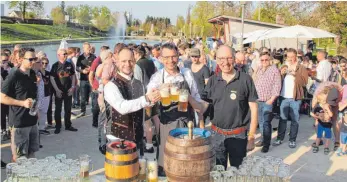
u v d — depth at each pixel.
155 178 2.67
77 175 2.61
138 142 3.16
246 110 3.59
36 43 42.91
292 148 6.29
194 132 2.77
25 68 4.26
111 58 4.98
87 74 8.40
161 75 3.39
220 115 3.56
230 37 23.12
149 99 2.84
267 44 21.94
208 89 3.67
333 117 5.99
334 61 8.94
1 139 6.34
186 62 7.59
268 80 5.91
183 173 2.48
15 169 2.66
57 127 7.02
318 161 5.60
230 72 3.57
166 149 2.59
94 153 5.82
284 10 32.50
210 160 2.54
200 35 45.38
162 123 3.27
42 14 74.25
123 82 3.05
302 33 11.84
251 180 2.66
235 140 3.55
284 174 2.70
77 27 83.25
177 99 2.98
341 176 4.98
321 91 5.95
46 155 5.66
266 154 5.96
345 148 5.88
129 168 2.41
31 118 4.33
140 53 6.11
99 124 5.72
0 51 6.87
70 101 7.17
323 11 19.84
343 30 18.42
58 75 6.93
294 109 6.23
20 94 4.21
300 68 6.18
